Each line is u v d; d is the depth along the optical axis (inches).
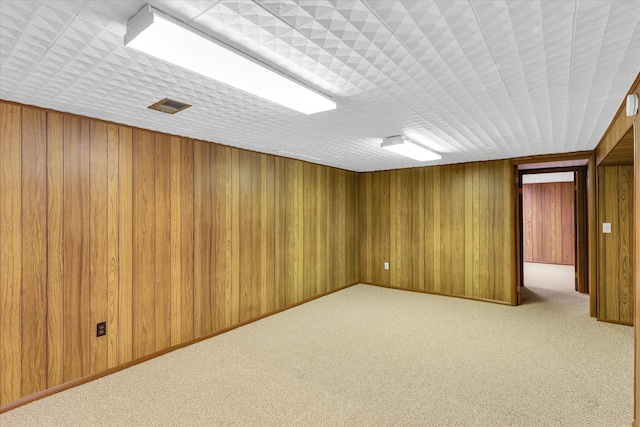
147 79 76.5
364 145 150.7
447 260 207.2
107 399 95.7
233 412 89.1
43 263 97.4
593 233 164.7
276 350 129.0
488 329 150.1
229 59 61.4
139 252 120.1
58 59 66.4
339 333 146.5
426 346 131.6
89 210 107.1
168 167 129.0
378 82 77.8
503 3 48.9
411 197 220.8
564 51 63.4
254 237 164.6
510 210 186.9
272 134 129.9
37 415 88.4
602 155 139.9
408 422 84.2
